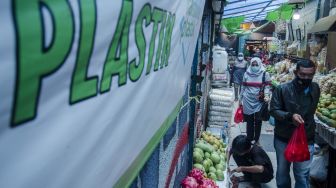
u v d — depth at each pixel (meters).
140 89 1.00
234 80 13.19
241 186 5.39
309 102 4.24
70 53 0.56
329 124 4.92
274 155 7.14
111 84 0.76
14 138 0.44
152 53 1.11
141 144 1.08
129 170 0.97
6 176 0.43
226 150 4.89
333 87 6.36
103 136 0.73
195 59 3.52
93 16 0.62
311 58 10.11
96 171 0.71
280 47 16.47
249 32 22.42
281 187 4.57
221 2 6.15
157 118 1.29
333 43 8.15
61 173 0.55
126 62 0.85
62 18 0.53
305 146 4.04
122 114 0.85
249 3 9.13
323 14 9.38
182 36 1.73
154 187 1.68
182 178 3.00
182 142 2.86
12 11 0.42
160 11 1.13
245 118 7.65
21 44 0.44
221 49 8.55
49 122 0.51
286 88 4.29
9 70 0.42
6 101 0.42
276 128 4.48
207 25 5.93
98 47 0.67
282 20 16.05
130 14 0.83
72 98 0.58
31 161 0.47
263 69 7.43
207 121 6.78
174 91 1.66
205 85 6.18
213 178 3.71
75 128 0.59
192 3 2.02
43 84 0.49
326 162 5.18
